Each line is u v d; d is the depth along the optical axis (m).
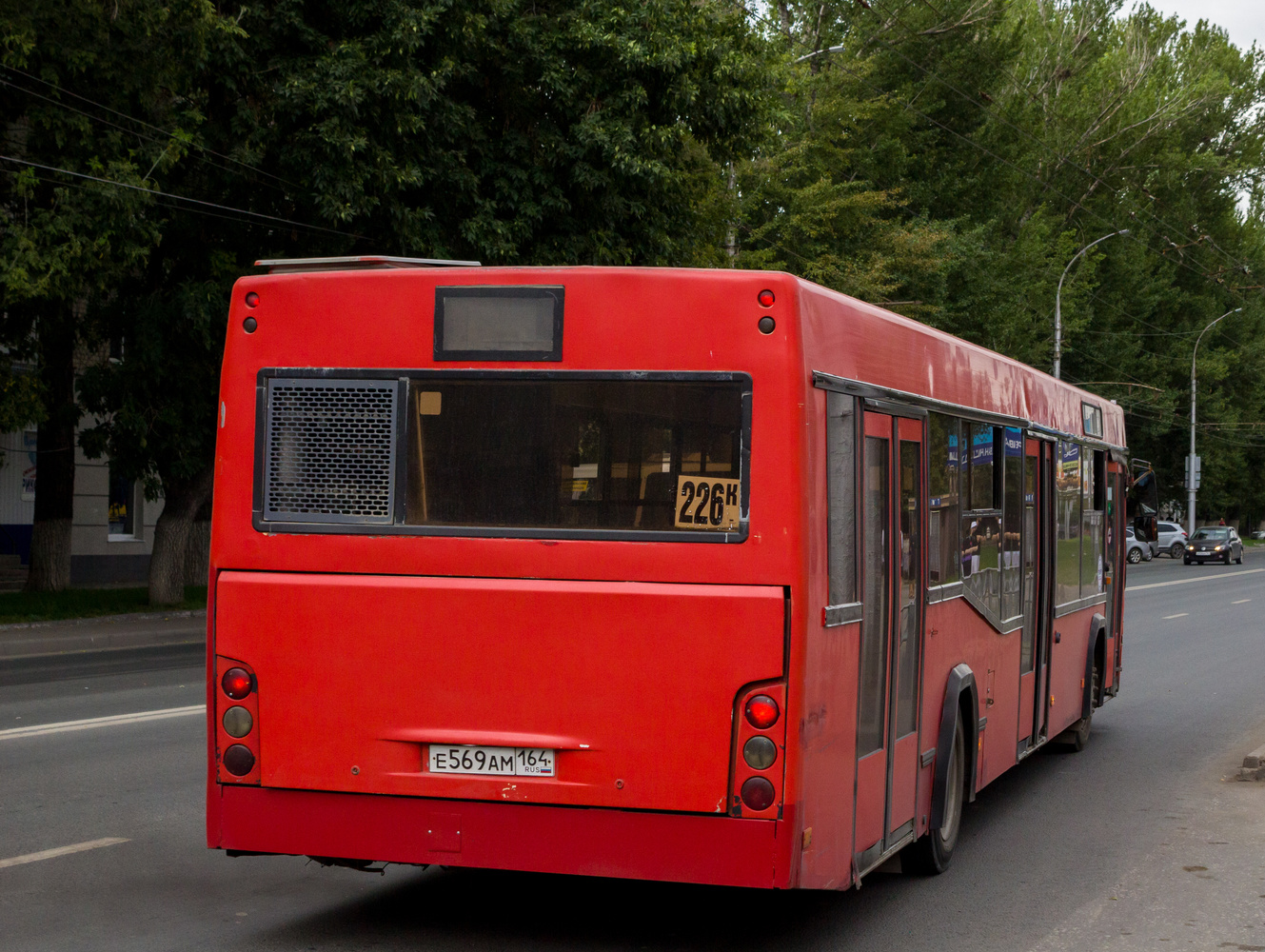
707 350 4.95
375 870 5.75
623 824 4.94
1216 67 71.56
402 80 18.98
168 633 20.19
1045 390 9.40
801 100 41.62
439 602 5.11
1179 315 70.56
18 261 17.80
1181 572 49.50
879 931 5.94
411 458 5.21
